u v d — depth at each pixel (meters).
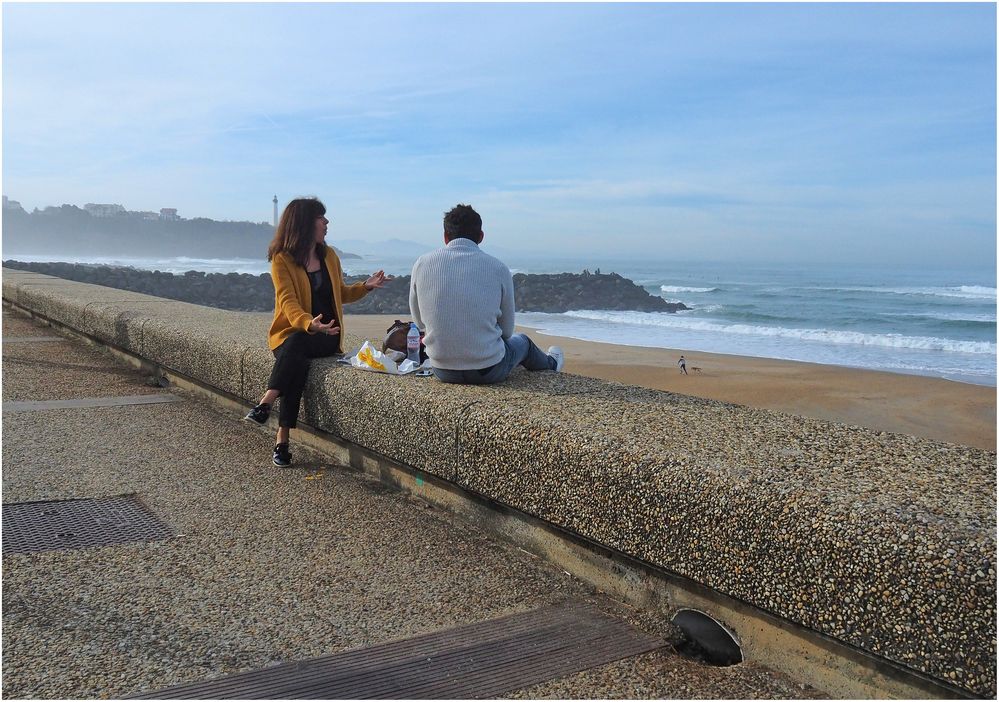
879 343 34.69
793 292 80.50
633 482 2.90
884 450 2.92
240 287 59.59
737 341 35.47
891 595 2.18
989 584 2.00
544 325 44.34
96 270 55.06
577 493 3.14
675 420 3.40
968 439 16.22
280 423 4.95
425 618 3.00
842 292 79.94
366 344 4.91
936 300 66.62
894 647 2.18
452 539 3.78
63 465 4.82
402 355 4.91
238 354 5.74
